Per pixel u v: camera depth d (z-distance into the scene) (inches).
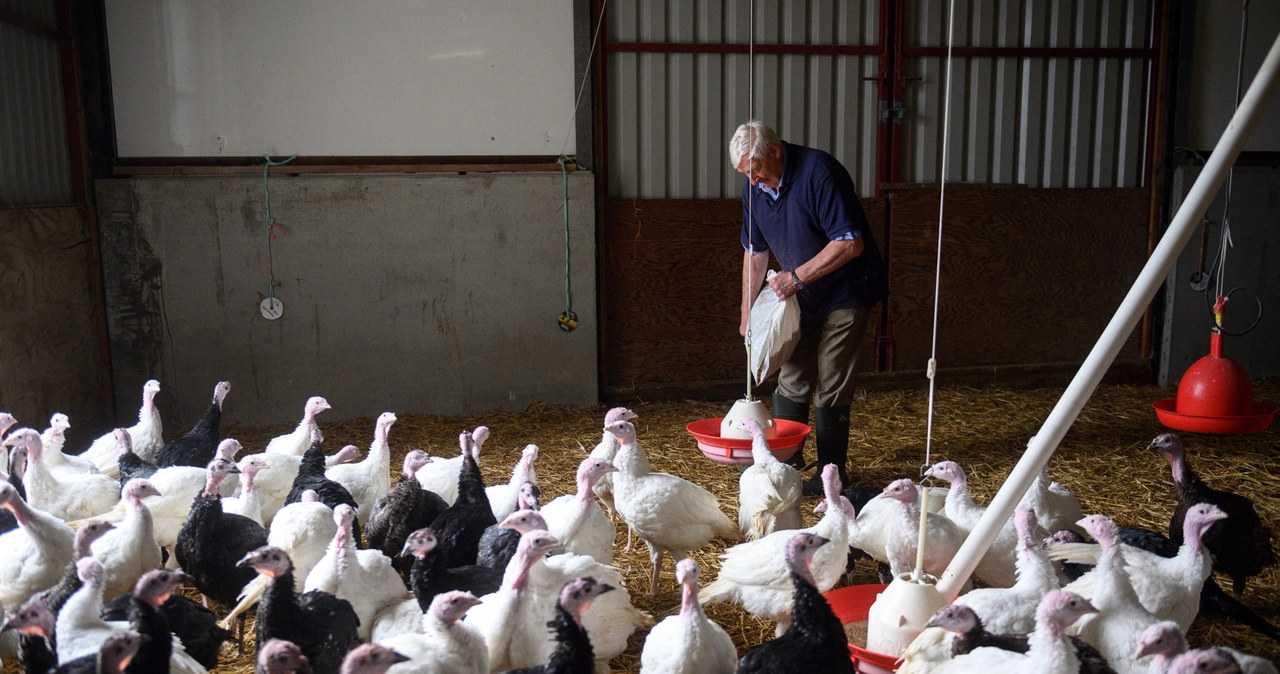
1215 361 274.2
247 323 310.0
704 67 328.5
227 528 162.6
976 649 120.3
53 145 282.4
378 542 176.9
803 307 230.1
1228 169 117.7
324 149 313.3
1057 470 255.9
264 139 309.6
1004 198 348.5
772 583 154.3
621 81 325.7
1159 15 346.3
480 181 318.0
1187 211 119.8
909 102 339.3
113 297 301.0
